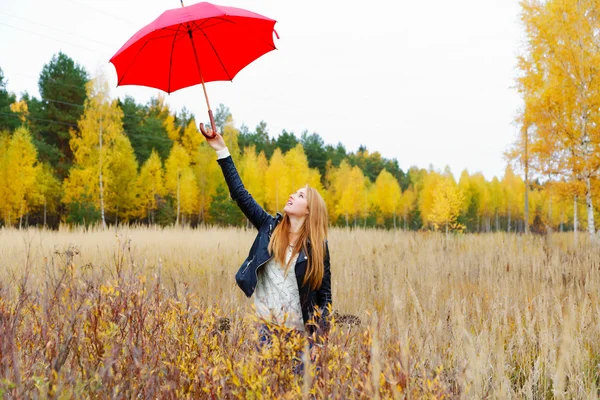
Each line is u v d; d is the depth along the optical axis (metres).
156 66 3.45
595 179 16.08
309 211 3.13
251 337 2.53
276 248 3.09
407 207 65.75
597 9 16.08
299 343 2.22
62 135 42.03
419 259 8.04
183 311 2.66
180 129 67.31
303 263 3.06
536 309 4.50
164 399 2.14
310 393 2.01
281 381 2.13
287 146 79.75
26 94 50.66
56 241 9.52
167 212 42.25
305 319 3.05
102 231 12.33
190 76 3.61
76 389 2.03
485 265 7.54
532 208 55.88
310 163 78.62
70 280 2.98
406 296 5.14
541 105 16.52
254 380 1.98
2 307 2.58
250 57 3.67
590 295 5.35
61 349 2.20
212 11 3.00
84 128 31.23
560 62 16.39
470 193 59.56
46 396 1.88
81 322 2.49
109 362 2.14
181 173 42.88
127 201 38.66
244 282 3.12
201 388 2.18
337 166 78.56
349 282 5.87
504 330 4.05
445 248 11.05
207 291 5.07
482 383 3.02
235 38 3.49
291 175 46.97
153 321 2.62
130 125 51.09
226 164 3.33
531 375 3.45
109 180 31.25
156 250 8.37
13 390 1.89
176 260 7.43
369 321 3.94
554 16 16.45
